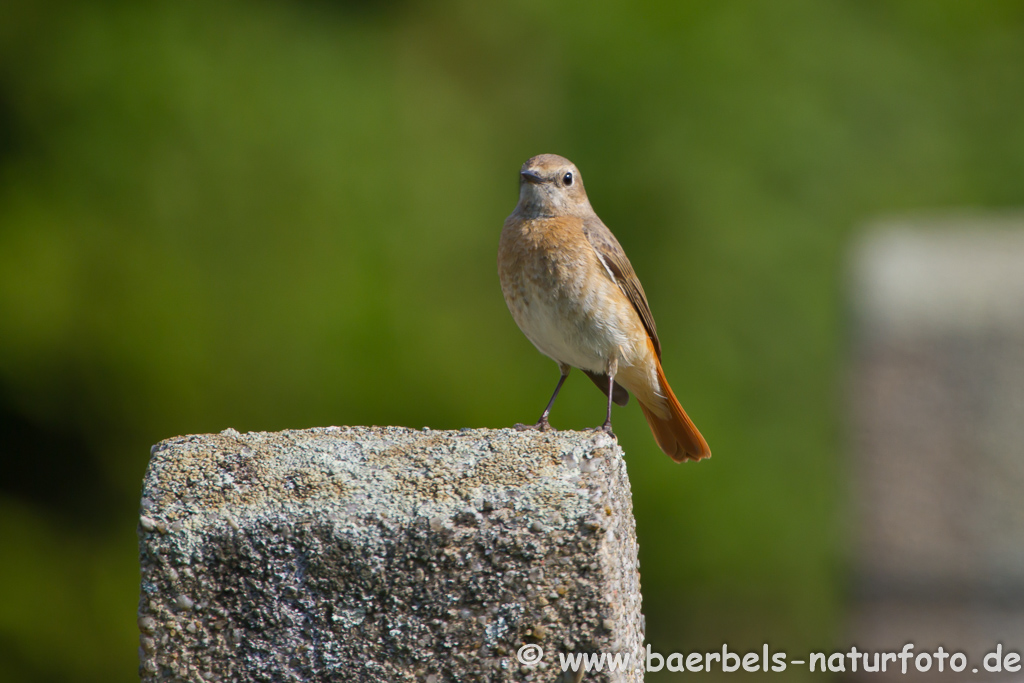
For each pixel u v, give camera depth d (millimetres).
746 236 14367
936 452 7336
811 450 13938
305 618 3236
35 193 12188
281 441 3592
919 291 7750
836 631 12352
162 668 3236
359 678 3236
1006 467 7145
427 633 3229
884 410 7543
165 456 3484
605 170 14617
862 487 7523
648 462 13180
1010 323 7316
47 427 12930
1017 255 8039
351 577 3229
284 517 3250
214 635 3236
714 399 13859
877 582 7285
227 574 3240
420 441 3598
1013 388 7215
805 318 14305
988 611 6969
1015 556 6953
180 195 12203
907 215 15266
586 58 14758
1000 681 6754
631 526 3752
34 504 13312
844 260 13211
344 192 12656
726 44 15023
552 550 3213
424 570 3221
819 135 15070
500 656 3229
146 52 12180
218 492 3332
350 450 3535
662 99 14758
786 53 15352
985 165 16609
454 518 3236
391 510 3260
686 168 14539
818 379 14172
